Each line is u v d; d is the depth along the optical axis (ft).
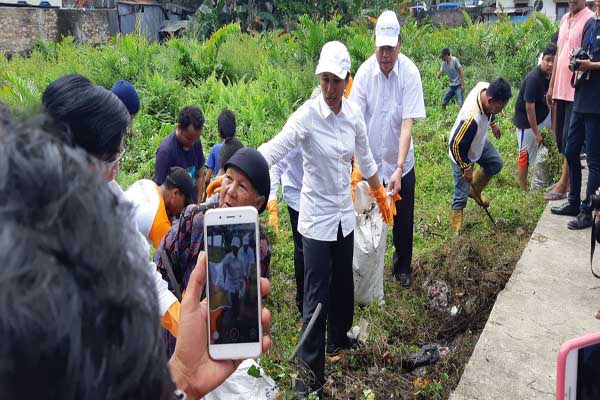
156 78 38.88
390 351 13.69
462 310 15.31
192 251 8.33
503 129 30.86
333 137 11.85
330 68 11.51
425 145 29.48
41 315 1.64
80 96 6.13
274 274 17.24
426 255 17.48
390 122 15.55
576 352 4.96
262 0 74.13
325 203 11.94
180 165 15.79
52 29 66.18
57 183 1.82
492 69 47.34
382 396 12.68
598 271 14.90
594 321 12.87
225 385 8.34
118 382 1.82
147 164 27.73
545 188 21.74
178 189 12.03
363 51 49.32
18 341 1.61
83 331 1.74
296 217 14.80
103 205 1.89
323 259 11.91
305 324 11.91
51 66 50.24
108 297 1.81
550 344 12.11
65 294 1.71
